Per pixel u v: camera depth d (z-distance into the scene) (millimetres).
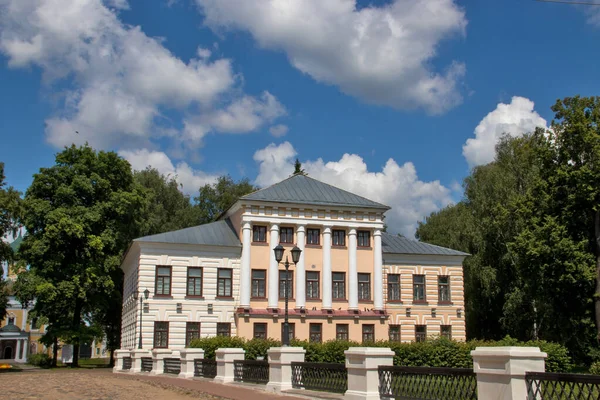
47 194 51438
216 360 25156
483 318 55844
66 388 22375
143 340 41812
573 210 39219
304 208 46344
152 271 43094
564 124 41344
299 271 45406
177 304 43031
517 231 49156
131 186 55281
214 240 45219
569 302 41156
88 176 52062
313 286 46031
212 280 44219
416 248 51156
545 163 41906
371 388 14859
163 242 43406
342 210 47219
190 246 44125
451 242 56250
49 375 33375
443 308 50250
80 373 37188
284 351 19547
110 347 60812
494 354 10984
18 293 49656
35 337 100812
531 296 43438
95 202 51812
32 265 49656
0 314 58688
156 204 65812
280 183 48719
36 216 49406
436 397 12969
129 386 23672
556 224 38500
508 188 51562
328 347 37094
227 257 44906
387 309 48562
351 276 46469
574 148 40125
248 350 36031
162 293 43156
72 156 52375
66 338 50500
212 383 24047
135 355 36094
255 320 43531
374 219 48031
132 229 56656
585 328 43219
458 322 50312
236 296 44438
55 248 48938
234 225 47562
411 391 13789
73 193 49781
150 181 67562
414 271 50156
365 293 47250
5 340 98000
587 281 38375
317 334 44656
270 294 44438
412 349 36938
